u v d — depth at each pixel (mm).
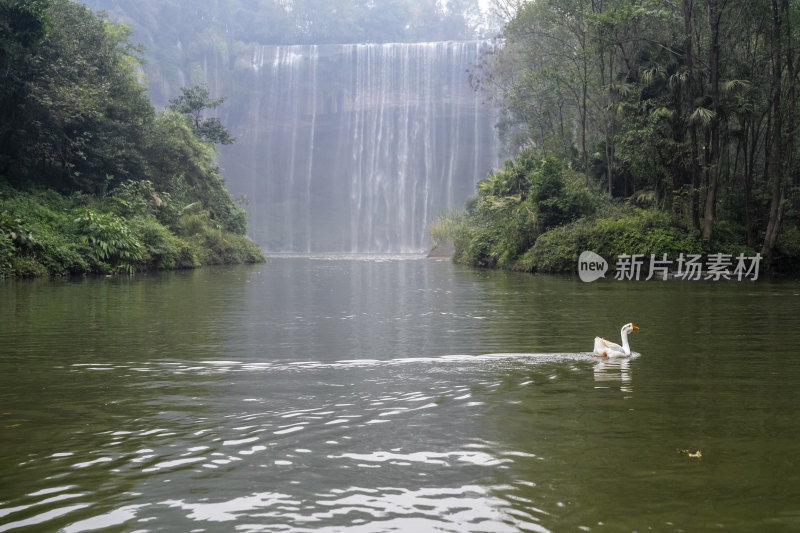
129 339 10055
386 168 99438
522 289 21281
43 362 8078
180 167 44438
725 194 32375
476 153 98375
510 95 51938
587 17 30484
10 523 3463
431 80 100625
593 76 39438
